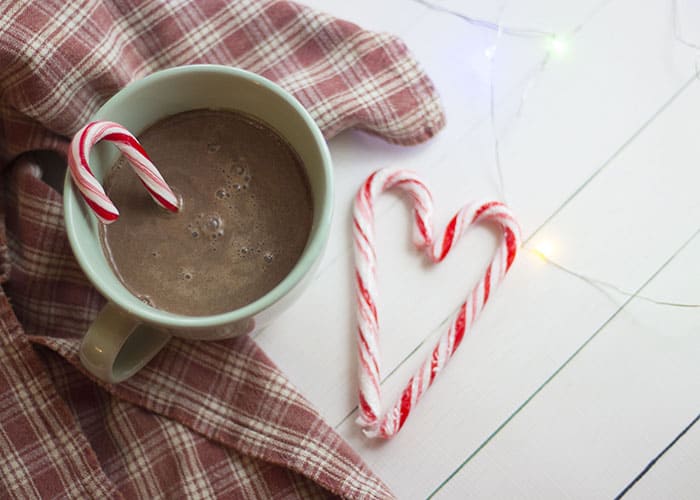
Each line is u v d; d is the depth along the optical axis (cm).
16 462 42
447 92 49
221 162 41
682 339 46
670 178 48
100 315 39
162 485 43
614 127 49
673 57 49
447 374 46
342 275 47
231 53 47
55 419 43
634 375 46
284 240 40
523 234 48
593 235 48
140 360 42
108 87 44
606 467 45
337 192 48
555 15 49
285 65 47
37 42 42
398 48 47
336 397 46
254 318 38
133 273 40
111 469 44
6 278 44
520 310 47
